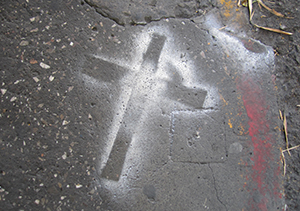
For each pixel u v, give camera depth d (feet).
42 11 1.42
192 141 1.42
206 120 1.45
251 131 1.47
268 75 1.55
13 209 1.28
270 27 1.59
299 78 1.54
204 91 1.48
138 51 1.47
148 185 1.37
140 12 1.49
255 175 1.44
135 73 1.45
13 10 1.40
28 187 1.30
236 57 1.54
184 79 1.48
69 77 1.39
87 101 1.39
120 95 1.42
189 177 1.39
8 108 1.33
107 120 1.39
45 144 1.33
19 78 1.36
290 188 1.46
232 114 1.48
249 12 1.58
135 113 1.41
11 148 1.31
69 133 1.35
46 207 1.29
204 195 1.39
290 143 1.49
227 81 1.51
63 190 1.31
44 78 1.37
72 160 1.34
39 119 1.34
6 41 1.37
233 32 1.57
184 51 1.50
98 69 1.42
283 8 1.59
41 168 1.31
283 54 1.57
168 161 1.39
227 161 1.43
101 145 1.37
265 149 1.47
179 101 1.45
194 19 1.55
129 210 1.34
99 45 1.44
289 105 1.53
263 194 1.42
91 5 1.46
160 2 1.51
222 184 1.41
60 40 1.41
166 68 1.48
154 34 1.50
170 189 1.37
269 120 1.50
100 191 1.34
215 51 1.53
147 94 1.44
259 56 1.56
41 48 1.39
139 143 1.39
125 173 1.36
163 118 1.43
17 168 1.30
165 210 1.36
